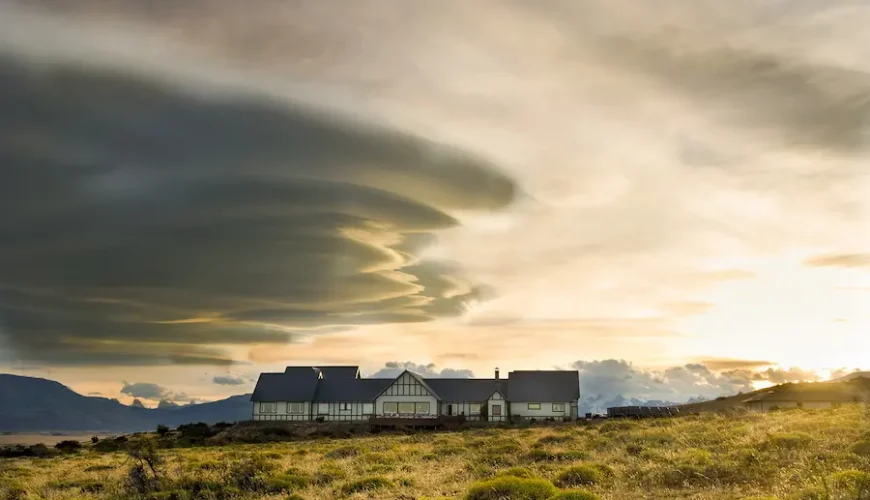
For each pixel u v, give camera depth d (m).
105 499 28.94
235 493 28.31
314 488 29.05
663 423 55.03
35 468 46.81
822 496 19.42
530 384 106.00
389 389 105.56
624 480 25.28
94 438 85.81
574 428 65.25
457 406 105.56
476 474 29.48
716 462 25.88
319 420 105.62
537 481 23.47
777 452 26.58
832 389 99.06
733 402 105.94
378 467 35.09
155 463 32.41
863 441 26.17
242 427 98.38
